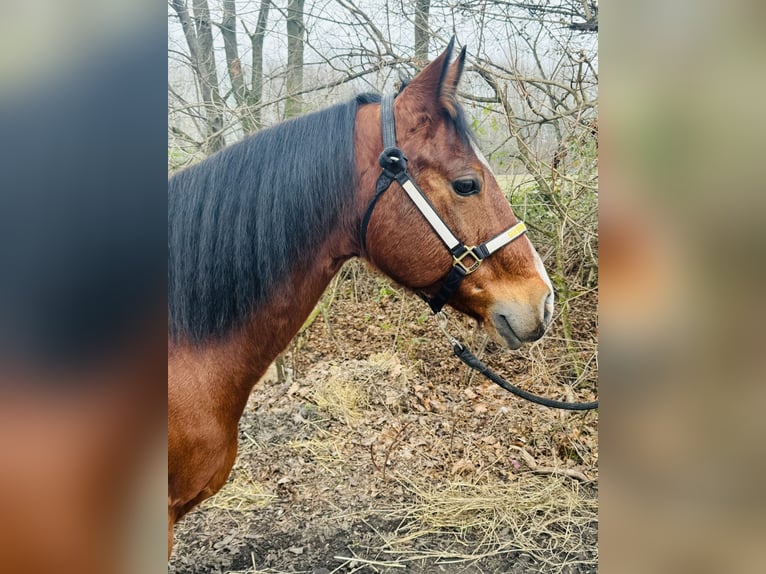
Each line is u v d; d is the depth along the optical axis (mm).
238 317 1091
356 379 2590
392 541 1795
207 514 1919
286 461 2168
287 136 1135
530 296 1162
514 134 2299
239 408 1160
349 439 2287
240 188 1096
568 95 2459
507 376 2561
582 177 2414
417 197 1110
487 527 1881
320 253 1150
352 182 1131
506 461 2168
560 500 1973
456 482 2061
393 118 1124
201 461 1091
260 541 1791
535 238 2549
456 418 2377
